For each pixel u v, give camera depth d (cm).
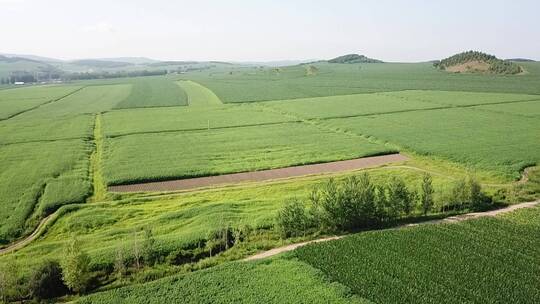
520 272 3669
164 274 3934
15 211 5231
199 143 8575
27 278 3725
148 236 4219
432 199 5250
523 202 5591
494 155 7406
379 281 3544
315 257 3959
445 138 8700
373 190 5000
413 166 7094
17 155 7769
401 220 5056
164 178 6462
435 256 3938
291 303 3309
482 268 3725
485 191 5828
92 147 8488
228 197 5747
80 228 4850
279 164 7119
